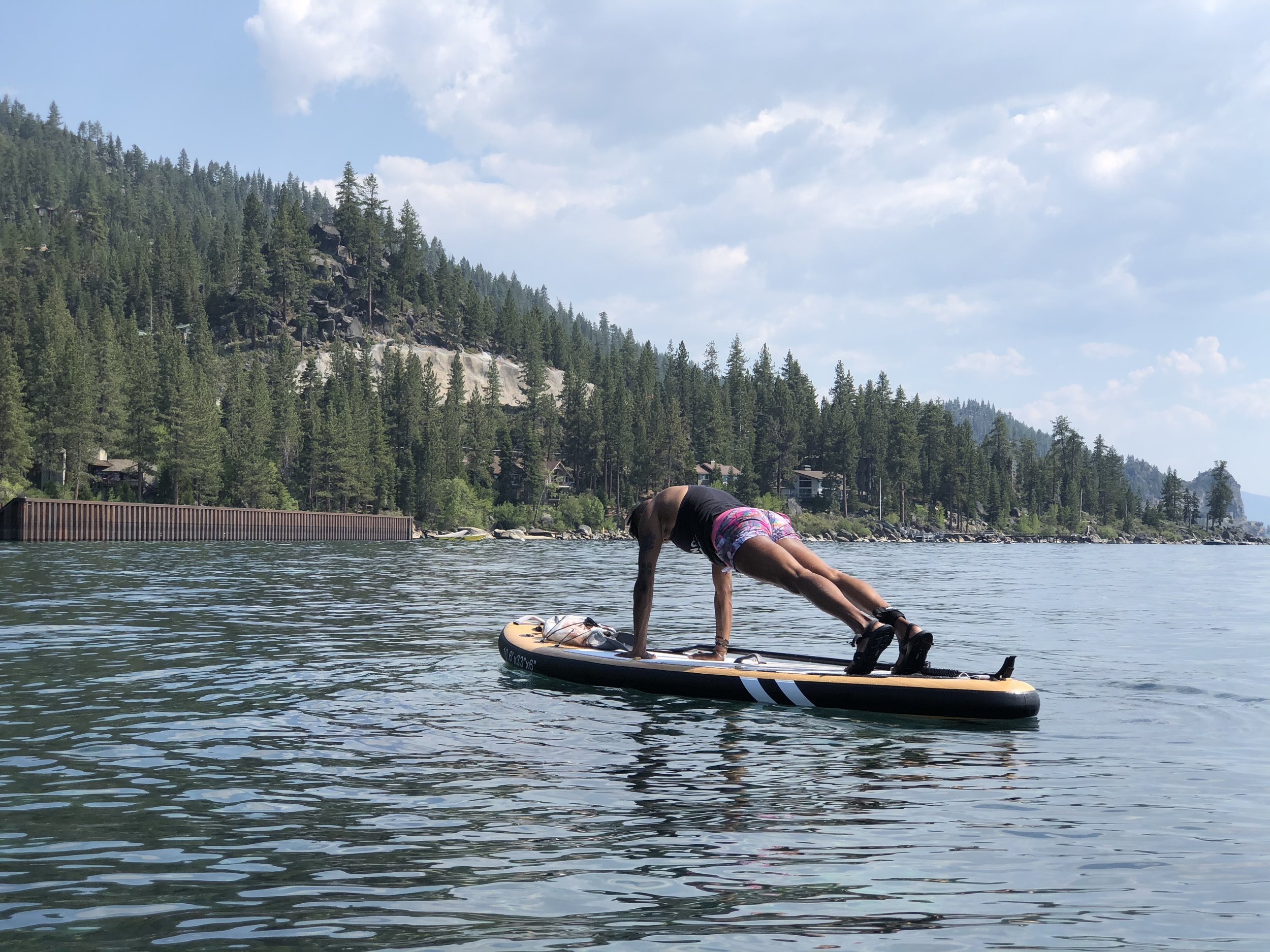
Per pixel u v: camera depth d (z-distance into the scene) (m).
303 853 3.81
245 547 52.53
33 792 4.71
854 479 172.25
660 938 2.97
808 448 177.62
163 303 188.50
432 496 119.12
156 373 108.00
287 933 3.00
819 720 6.93
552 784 4.98
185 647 10.20
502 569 33.16
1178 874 3.63
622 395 155.50
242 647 10.28
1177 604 20.58
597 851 3.86
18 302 133.50
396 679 8.36
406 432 135.62
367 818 4.30
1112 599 21.97
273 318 188.50
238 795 4.68
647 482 146.62
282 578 23.64
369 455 117.06
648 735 6.30
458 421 146.38
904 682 7.14
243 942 2.94
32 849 3.83
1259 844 4.01
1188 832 4.19
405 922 3.11
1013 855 3.86
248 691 7.67
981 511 183.25
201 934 2.99
